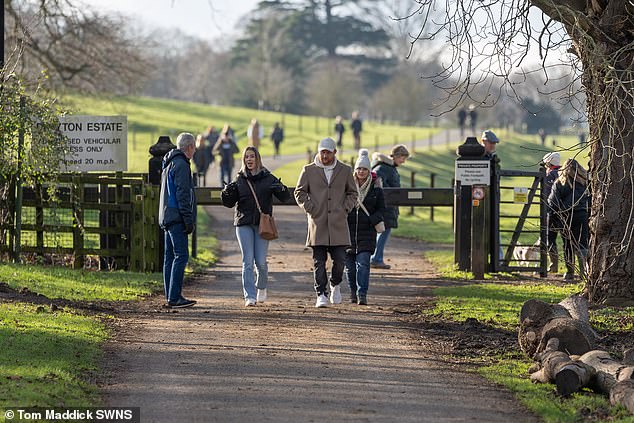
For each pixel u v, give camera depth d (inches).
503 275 1535.4
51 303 1083.9
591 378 743.7
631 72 967.0
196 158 3368.6
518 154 6456.7
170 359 847.1
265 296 1182.9
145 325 1017.5
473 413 685.3
